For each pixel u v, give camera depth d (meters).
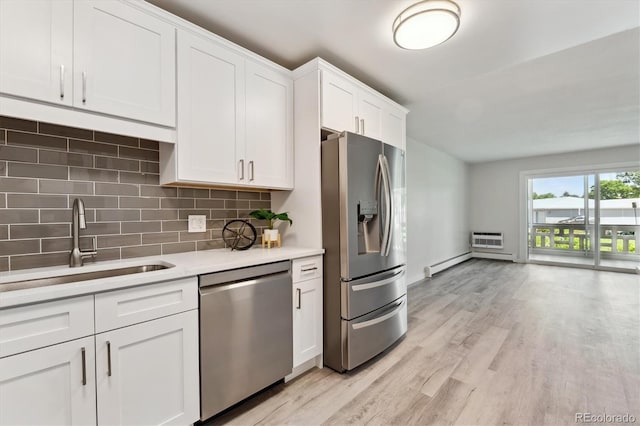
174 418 1.34
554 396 1.73
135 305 1.23
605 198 5.47
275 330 1.74
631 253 5.24
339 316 2.00
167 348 1.32
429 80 2.49
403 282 2.53
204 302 1.43
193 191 2.01
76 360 1.09
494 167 6.57
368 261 2.12
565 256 5.86
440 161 5.55
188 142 1.62
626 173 5.28
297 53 2.09
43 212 1.45
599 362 2.12
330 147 2.03
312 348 1.99
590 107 3.29
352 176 2.00
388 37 1.89
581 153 5.57
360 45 1.98
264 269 1.70
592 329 2.72
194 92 1.64
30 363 0.99
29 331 0.99
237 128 1.84
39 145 1.45
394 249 2.39
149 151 1.81
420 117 3.62
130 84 1.41
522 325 2.84
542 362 2.13
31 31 1.16
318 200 2.07
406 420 1.54
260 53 2.08
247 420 1.54
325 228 2.07
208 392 1.45
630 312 3.17
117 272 1.54
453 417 1.57
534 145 5.11
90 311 1.12
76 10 1.26
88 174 1.59
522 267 5.73
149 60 1.48
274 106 2.06
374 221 2.26
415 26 1.65
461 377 1.95
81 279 1.43
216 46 1.74
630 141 4.81
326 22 1.74
